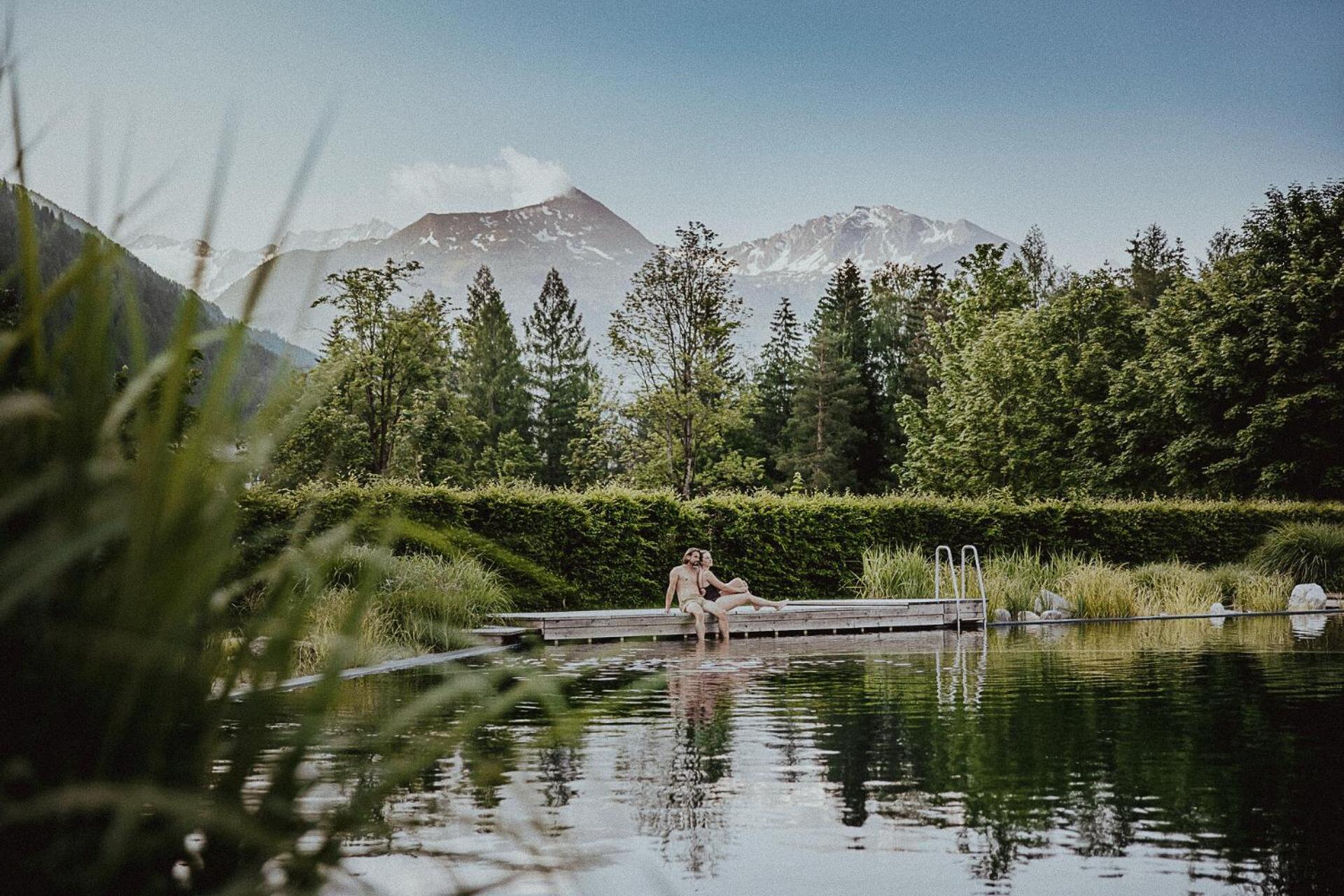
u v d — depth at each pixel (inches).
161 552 52.6
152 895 56.0
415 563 542.3
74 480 52.8
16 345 50.6
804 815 194.1
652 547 761.0
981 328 1788.9
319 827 60.6
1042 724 295.3
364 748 63.1
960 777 226.7
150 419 55.4
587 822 187.9
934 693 364.5
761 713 320.2
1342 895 147.4
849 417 2369.6
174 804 49.4
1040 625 709.3
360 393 1424.7
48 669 52.5
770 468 2421.3
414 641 465.4
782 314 2578.7
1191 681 390.9
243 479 55.4
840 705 336.8
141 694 53.9
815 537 832.3
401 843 170.1
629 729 291.4
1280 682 386.3
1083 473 1510.8
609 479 2110.0
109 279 55.0
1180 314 1508.4
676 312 1624.0
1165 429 1445.6
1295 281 1327.5
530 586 699.4
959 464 1700.3
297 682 253.0
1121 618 748.0
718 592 652.7
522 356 2773.1
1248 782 219.6
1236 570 884.0
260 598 62.0
